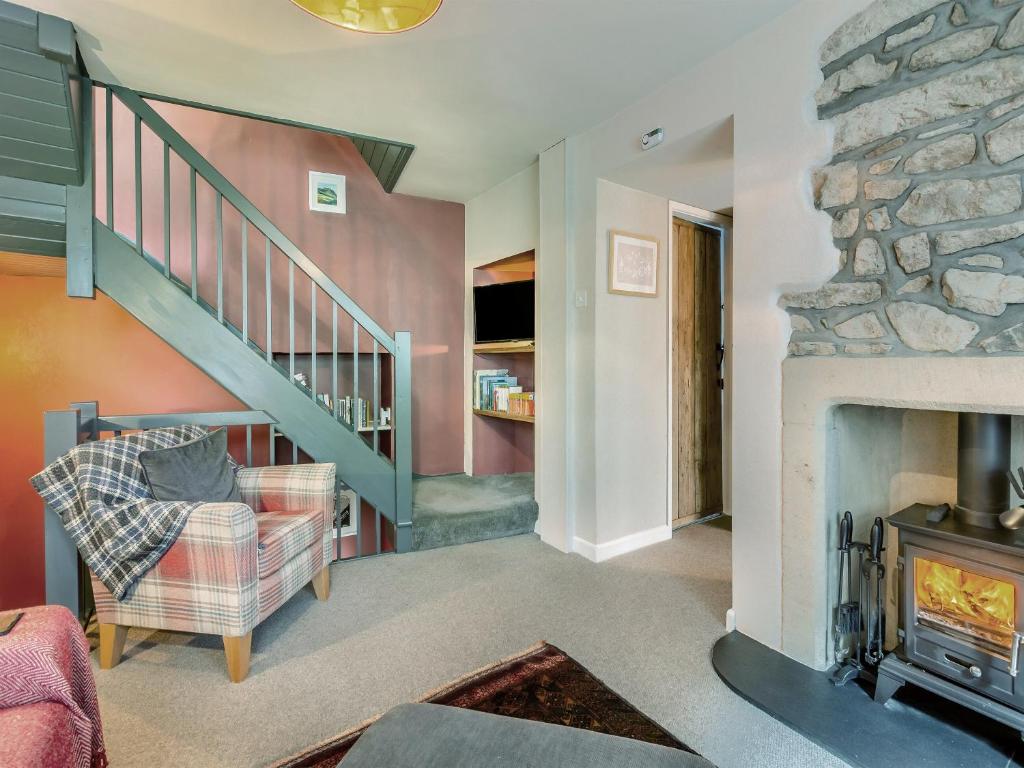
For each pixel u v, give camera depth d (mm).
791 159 1920
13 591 3270
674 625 2238
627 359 3137
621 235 3053
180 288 2602
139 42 2148
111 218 2508
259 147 3664
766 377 2018
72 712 990
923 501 1968
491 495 3699
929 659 1618
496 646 2072
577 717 1636
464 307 4430
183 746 1519
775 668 1889
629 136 2691
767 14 1951
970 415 1615
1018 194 1402
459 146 3217
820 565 1869
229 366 2689
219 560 1828
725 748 1511
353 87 2518
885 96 1671
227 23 2027
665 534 3381
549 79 2430
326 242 3883
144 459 2025
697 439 3826
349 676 1872
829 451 1867
